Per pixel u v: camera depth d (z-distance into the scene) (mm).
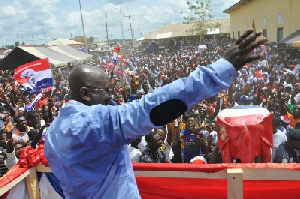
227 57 1196
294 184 2086
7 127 5465
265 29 30297
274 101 9547
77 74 1446
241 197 2051
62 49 28562
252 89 12500
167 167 2227
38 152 2426
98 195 1380
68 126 1342
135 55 51125
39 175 2465
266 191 2139
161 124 1208
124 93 10727
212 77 1164
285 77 13336
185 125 5543
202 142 5094
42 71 8633
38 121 7219
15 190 2395
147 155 4191
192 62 25094
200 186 2209
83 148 1298
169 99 1180
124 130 1246
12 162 5371
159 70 27141
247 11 35875
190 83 1177
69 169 1352
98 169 1358
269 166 2035
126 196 1434
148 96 1245
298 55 20625
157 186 2305
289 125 7066
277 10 27203
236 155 2598
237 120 2596
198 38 60688
